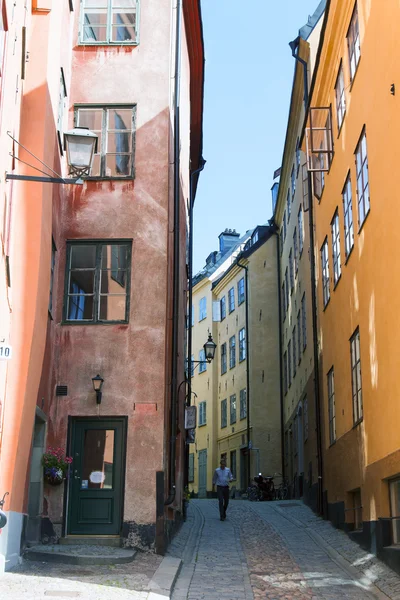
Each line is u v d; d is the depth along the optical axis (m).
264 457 33.22
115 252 13.60
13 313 10.47
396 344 10.06
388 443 10.54
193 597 8.91
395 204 10.05
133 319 13.25
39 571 9.68
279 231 35.09
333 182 15.96
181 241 17.81
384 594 8.88
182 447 17.75
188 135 21.19
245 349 35.72
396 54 9.90
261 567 11.23
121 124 14.26
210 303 42.94
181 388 17.36
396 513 10.54
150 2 14.89
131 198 13.84
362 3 12.41
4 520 7.38
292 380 27.97
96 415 12.82
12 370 10.27
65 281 13.44
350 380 13.95
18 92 10.49
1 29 8.57
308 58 21.48
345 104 14.23
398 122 9.84
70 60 14.50
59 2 12.61
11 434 10.02
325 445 17.44
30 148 11.07
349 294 13.94
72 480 12.60
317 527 15.91
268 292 35.31
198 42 20.70
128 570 10.23
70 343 13.16
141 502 12.38
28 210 10.83
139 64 14.54
